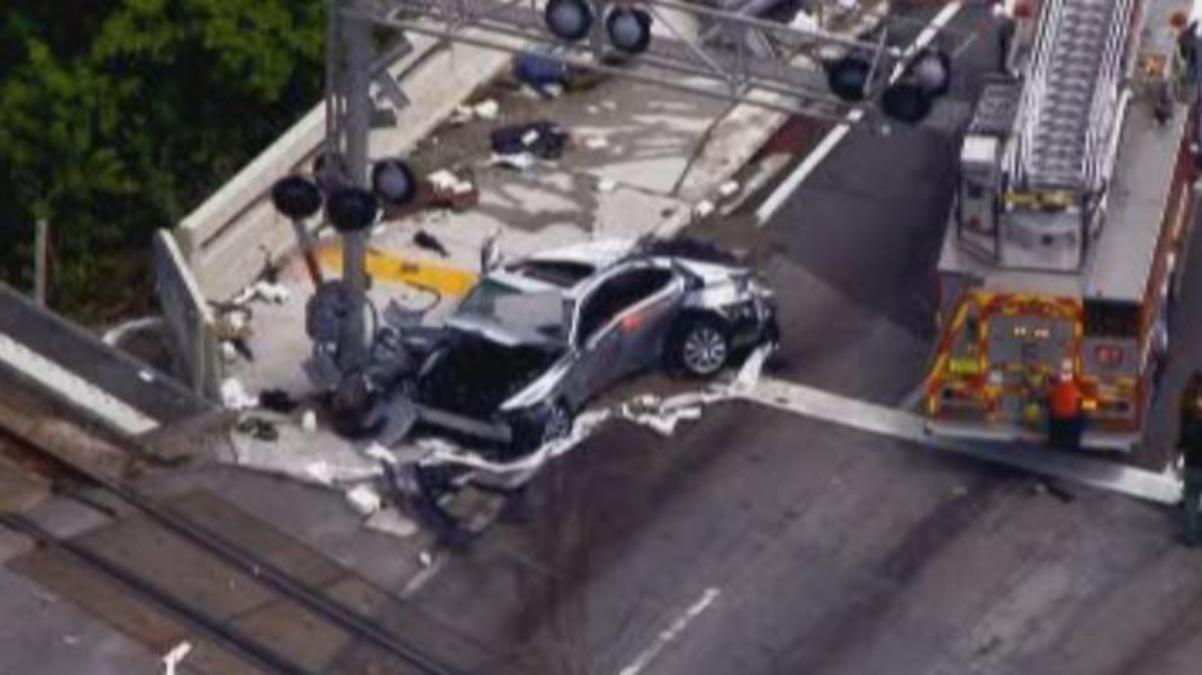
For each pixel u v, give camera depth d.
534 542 99.25
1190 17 110.12
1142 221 102.94
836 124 108.50
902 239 114.19
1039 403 101.44
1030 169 99.31
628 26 96.19
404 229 114.69
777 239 114.50
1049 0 105.56
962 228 101.12
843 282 112.19
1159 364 105.62
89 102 115.38
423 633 95.50
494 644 95.06
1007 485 101.62
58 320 109.06
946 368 101.62
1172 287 108.31
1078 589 97.12
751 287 107.00
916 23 112.50
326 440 103.94
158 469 103.12
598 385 104.75
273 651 94.94
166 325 111.00
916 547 98.94
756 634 95.31
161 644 95.31
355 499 100.94
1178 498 100.88
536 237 114.38
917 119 95.31
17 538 99.81
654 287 105.56
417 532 99.81
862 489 101.62
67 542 99.62
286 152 113.06
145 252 115.81
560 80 122.31
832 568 98.12
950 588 97.19
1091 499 100.94
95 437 104.50
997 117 101.94
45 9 118.62
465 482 101.62
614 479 101.94
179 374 109.06
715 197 116.88
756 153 119.25
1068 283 100.00
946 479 102.00
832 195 116.81
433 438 103.75
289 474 102.50
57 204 115.44
